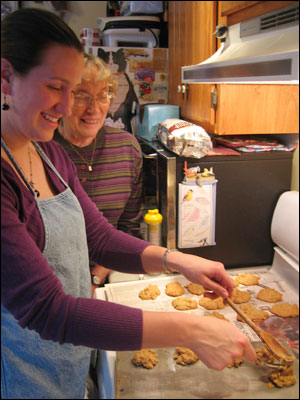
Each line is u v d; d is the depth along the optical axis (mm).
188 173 1447
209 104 1587
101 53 2172
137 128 2260
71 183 1056
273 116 1520
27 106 711
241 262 1585
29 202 797
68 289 914
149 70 2240
